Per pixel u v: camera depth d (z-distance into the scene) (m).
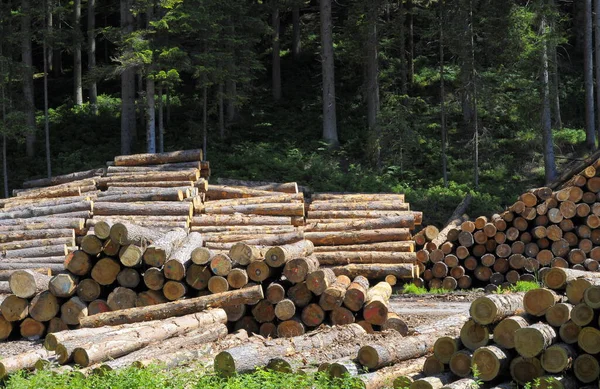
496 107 58.00
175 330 18.56
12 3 58.72
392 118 53.34
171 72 47.81
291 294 20.64
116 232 20.97
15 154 57.44
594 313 14.65
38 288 21.16
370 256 31.56
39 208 34.12
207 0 50.75
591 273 16.52
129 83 55.50
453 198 47.31
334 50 71.50
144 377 13.94
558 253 31.52
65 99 67.81
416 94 64.75
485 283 32.75
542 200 32.16
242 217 34.34
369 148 54.19
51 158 56.44
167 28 49.19
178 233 22.88
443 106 52.44
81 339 17.44
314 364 15.66
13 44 55.78
